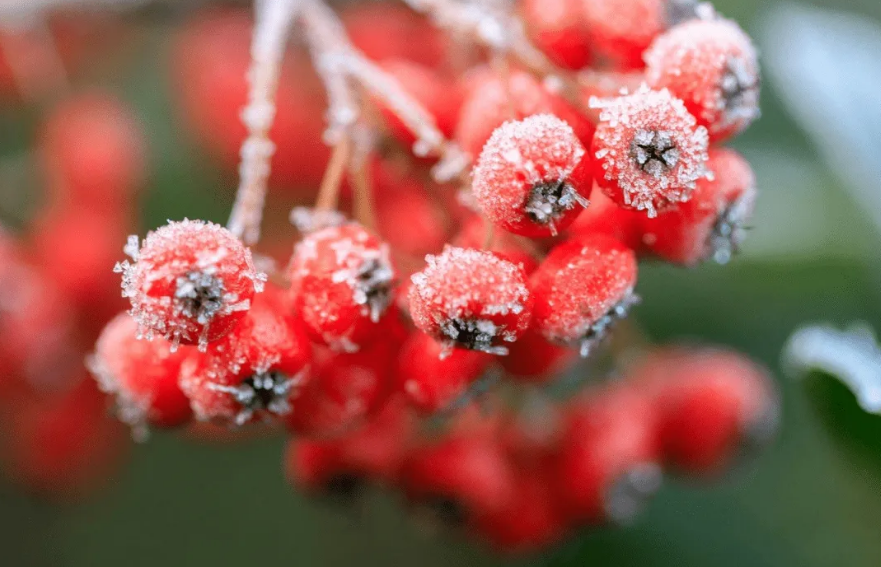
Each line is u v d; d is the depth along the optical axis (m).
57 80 0.24
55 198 0.24
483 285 0.16
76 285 0.23
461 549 0.24
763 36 0.22
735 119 0.16
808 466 0.22
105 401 0.25
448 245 0.16
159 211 0.25
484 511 0.19
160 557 0.25
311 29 0.18
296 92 0.22
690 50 0.16
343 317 0.16
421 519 0.20
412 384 0.17
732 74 0.16
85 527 0.26
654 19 0.16
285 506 0.25
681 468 0.21
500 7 0.18
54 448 0.25
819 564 0.21
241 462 0.26
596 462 0.20
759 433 0.20
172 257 0.15
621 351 0.21
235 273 0.15
